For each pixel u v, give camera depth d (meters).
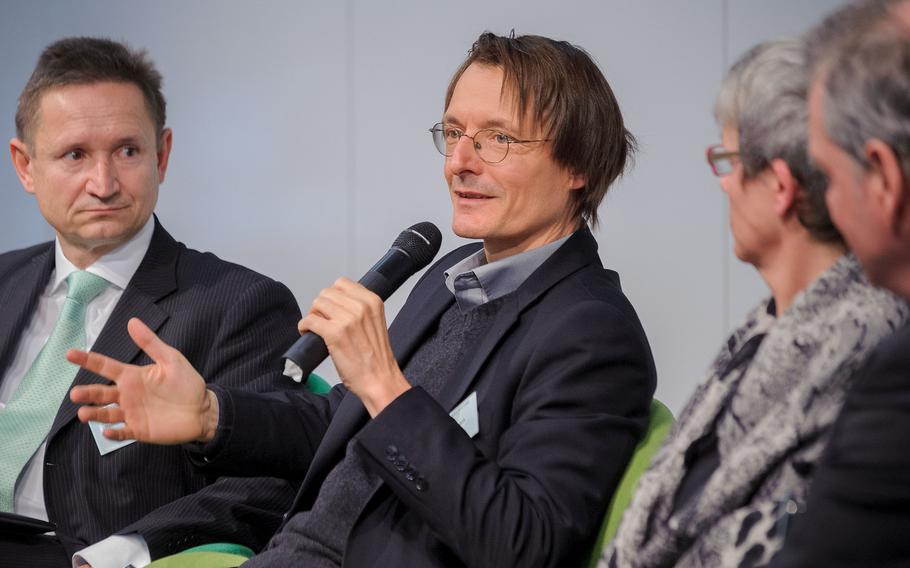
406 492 3.53
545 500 3.49
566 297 3.93
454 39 10.68
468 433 3.77
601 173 4.22
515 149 4.06
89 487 4.95
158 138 5.48
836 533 2.04
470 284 4.20
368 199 10.92
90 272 5.27
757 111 2.76
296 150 11.05
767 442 2.64
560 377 3.68
